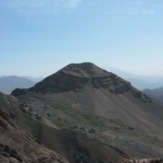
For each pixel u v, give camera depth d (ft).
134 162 203.41
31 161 267.59
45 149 297.74
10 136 288.51
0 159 241.55
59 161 292.40
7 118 328.29
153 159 207.92
